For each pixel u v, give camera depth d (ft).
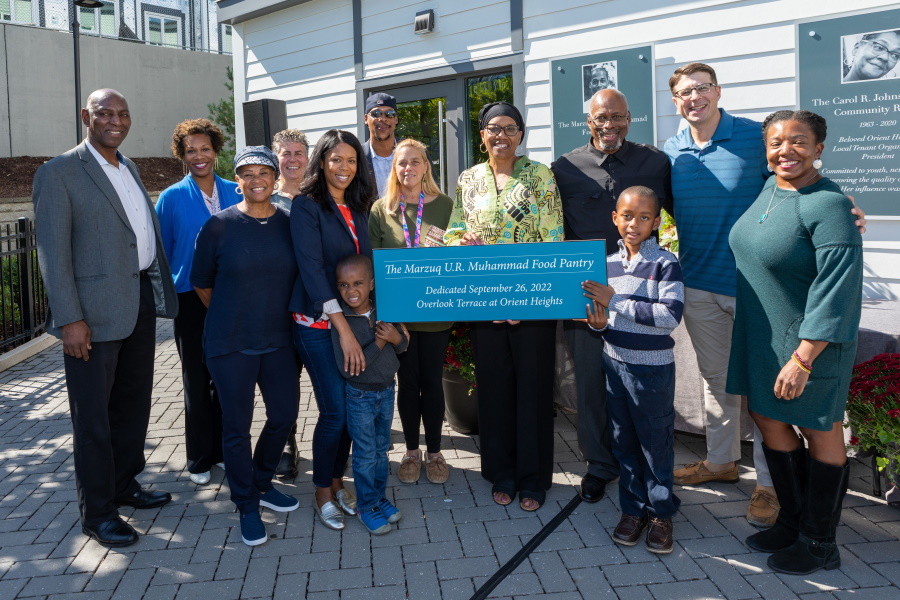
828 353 9.09
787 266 9.26
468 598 9.34
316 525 11.50
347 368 10.57
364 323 10.89
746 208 11.25
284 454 13.41
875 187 15.43
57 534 11.32
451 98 23.66
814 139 9.08
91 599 9.52
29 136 50.62
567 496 12.31
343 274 10.55
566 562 10.15
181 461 14.26
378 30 25.22
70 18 58.49
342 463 11.83
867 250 15.75
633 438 10.66
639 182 11.50
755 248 9.59
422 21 23.24
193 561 10.43
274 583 9.80
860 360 12.28
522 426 11.91
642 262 10.34
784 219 9.27
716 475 12.47
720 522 11.18
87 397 10.69
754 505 11.11
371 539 10.98
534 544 10.64
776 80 16.79
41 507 12.32
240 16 29.35
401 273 11.07
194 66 60.39
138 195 11.50
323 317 10.73
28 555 10.68
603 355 10.87
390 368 11.07
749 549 10.33
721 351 11.94
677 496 12.05
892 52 14.87
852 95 15.53
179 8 67.92
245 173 10.45
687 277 11.97
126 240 10.89
